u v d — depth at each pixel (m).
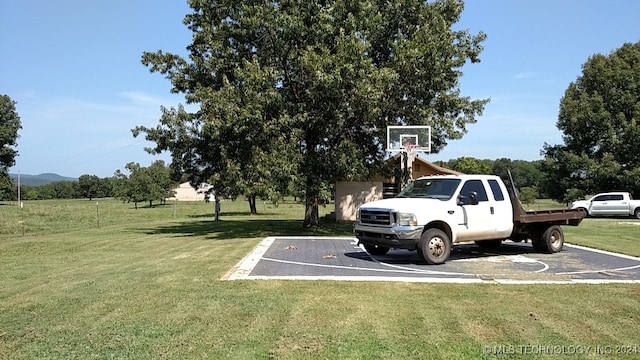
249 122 17.19
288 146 17.95
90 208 56.31
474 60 22.00
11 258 13.38
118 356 5.12
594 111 40.84
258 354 5.15
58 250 15.30
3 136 65.19
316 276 9.25
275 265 10.63
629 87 40.16
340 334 5.77
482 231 11.75
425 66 18.97
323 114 19.09
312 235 19.69
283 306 6.96
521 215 12.34
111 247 15.91
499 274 9.65
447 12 21.78
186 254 12.94
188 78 21.86
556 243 13.20
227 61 20.31
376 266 10.59
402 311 6.73
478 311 6.76
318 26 18.66
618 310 6.84
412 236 10.69
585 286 8.39
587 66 43.41
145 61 21.94
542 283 8.62
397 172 22.05
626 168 39.62
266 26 18.75
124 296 7.67
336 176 19.86
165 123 21.11
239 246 14.59
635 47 42.41
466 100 21.61
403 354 5.15
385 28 20.61
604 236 18.81
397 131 19.72
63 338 5.70
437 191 11.91
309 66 17.36
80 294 7.86
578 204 35.06
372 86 17.38
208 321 6.28
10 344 5.53
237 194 18.33
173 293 7.82
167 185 68.50
